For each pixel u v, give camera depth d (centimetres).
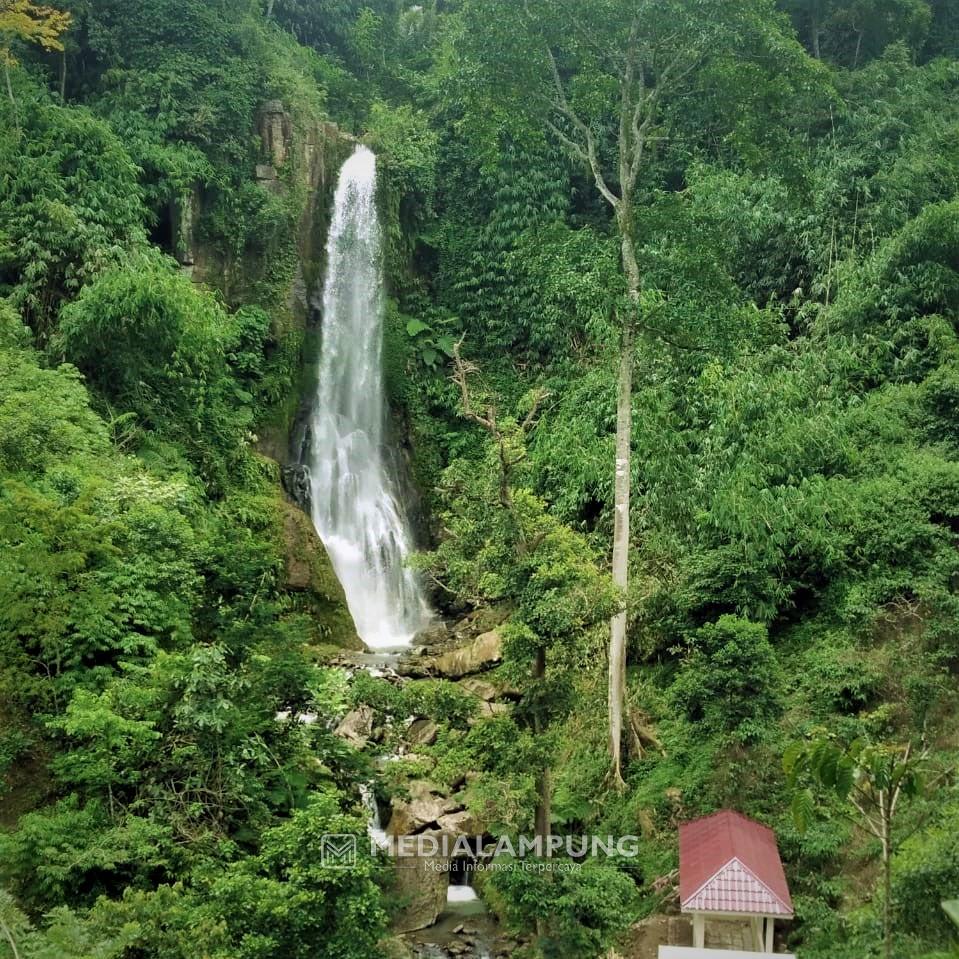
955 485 2139
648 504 2252
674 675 2066
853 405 2477
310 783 1523
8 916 1088
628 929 1465
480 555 1537
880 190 2919
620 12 1975
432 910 1595
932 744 1670
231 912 1127
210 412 2623
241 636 1519
